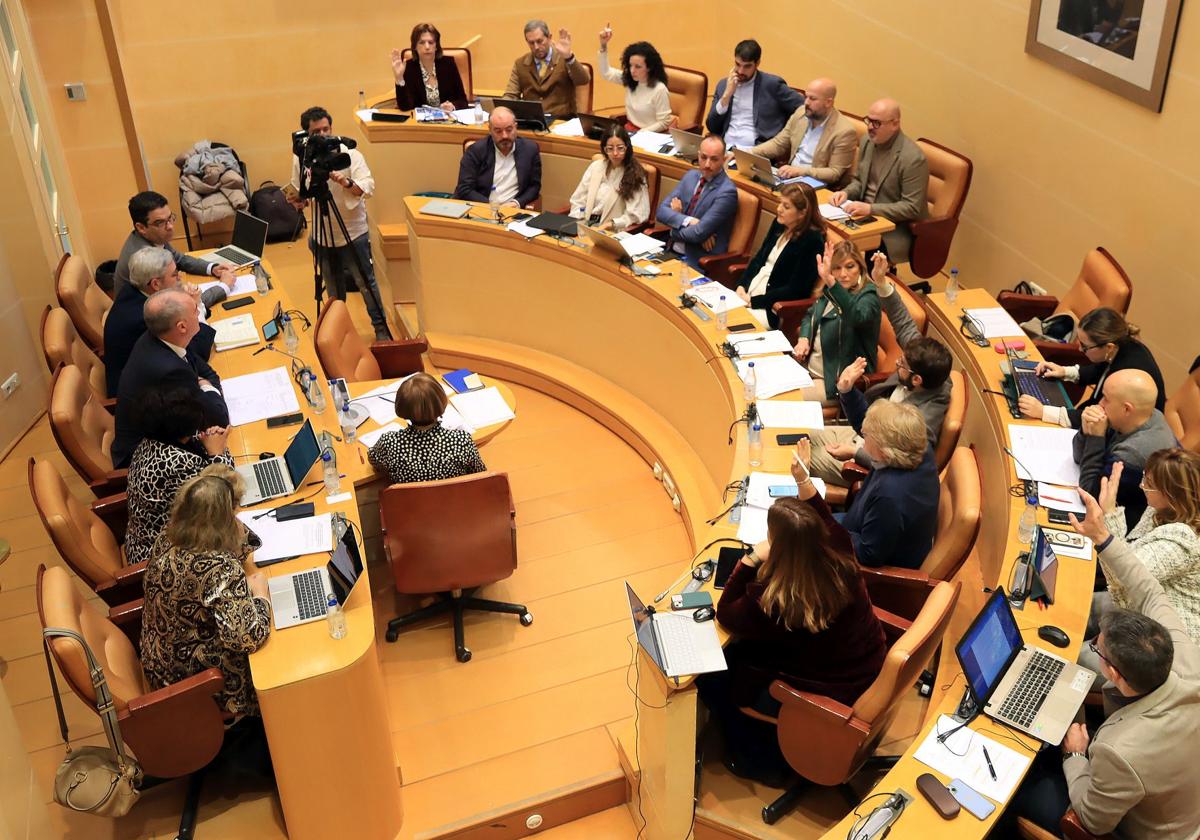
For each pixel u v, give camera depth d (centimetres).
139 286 473
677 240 618
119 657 347
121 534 422
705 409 496
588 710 406
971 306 520
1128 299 495
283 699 317
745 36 915
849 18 763
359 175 638
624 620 449
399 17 855
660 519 509
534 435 575
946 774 291
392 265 703
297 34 830
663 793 337
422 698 412
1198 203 501
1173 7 488
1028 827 306
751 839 339
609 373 587
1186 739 278
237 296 546
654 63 715
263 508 394
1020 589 350
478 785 375
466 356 627
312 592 350
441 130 683
